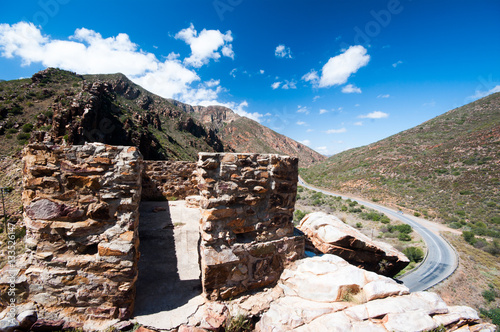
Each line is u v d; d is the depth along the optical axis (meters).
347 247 6.31
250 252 4.20
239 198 4.07
